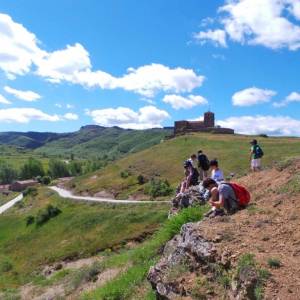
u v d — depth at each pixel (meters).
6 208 104.12
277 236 9.16
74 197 88.81
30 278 44.25
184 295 8.92
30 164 177.75
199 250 9.28
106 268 21.36
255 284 7.56
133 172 101.75
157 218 53.66
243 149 98.38
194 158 19.78
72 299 19.73
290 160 14.79
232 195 11.33
